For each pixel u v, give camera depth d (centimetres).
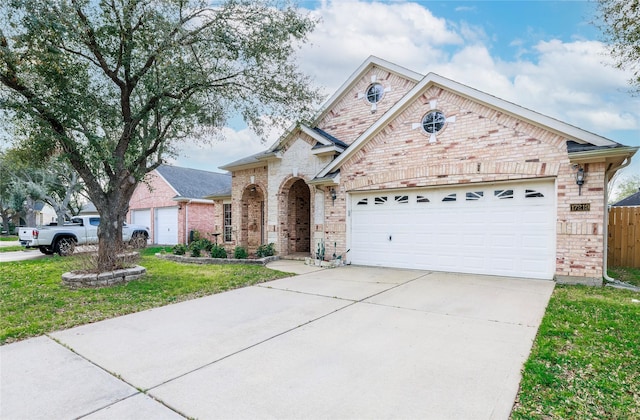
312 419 269
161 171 2286
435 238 962
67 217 3100
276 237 1355
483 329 473
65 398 303
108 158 800
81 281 773
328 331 474
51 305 622
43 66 735
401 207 1023
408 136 995
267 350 409
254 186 1530
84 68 818
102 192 853
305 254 1349
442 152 936
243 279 866
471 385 319
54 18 656
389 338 443
